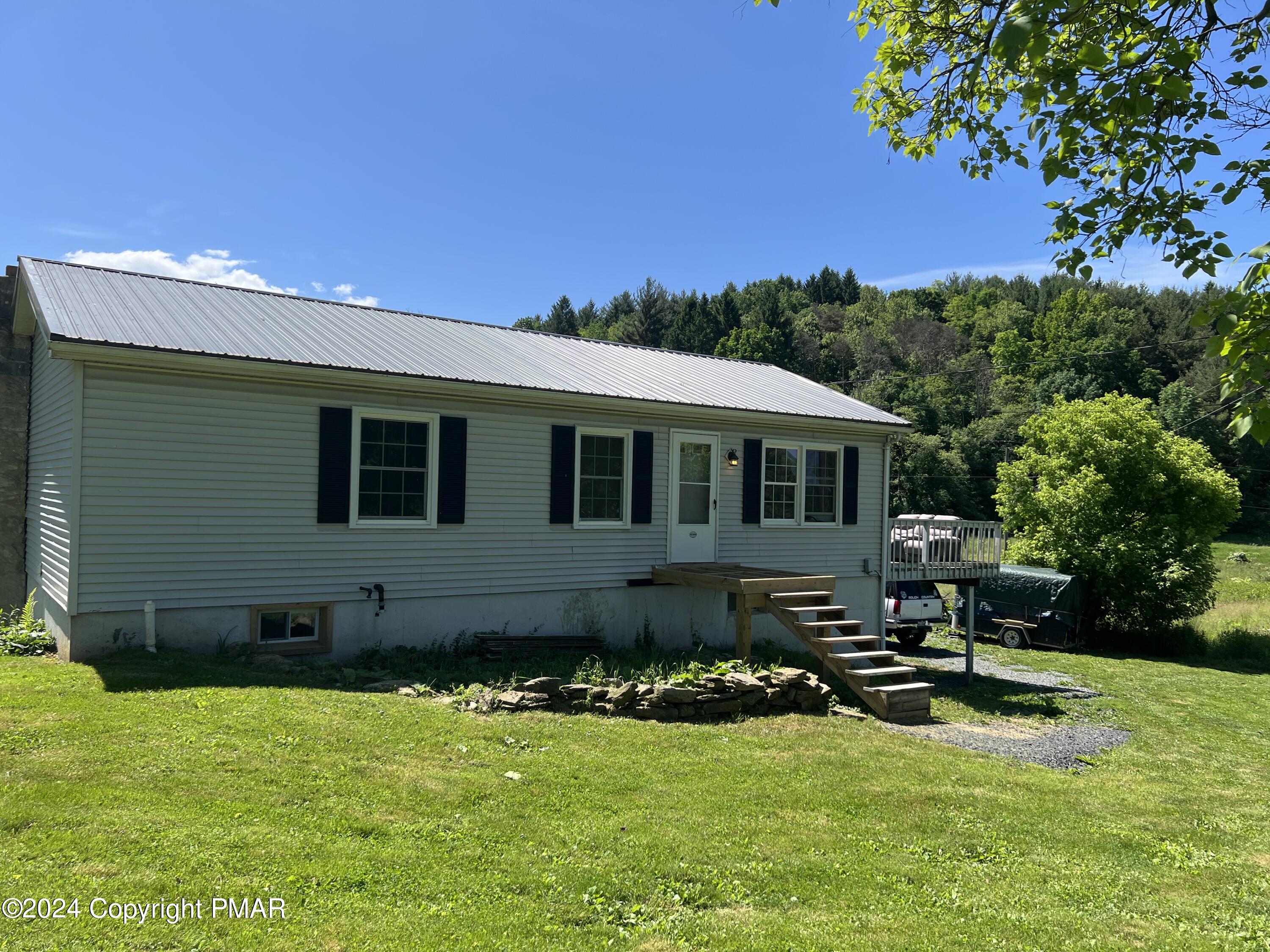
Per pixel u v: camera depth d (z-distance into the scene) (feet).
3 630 33.58
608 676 32.96
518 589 37.96
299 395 32.07
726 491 45.19
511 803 19.20
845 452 50.06
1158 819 23.61
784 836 19.02
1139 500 75.92
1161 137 17.81
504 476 37.52
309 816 16.90
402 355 35.96
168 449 29.32
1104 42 18.53
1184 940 15.47
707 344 238.27
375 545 33.96
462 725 24.66
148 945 11.79
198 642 30.01
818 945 13.94
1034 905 16.61
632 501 41.60
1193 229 17.34
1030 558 79.41
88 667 26.22
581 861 16.47
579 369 42.73
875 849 18.95
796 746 27.17
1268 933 16.05
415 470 35.14
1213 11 17.78
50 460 33.91
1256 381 13.76
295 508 32.04
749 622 37.47
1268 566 139.74
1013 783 25.77
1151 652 75.56
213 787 17.62
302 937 12.49
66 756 18.22
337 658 33.04
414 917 13.52
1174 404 168.86
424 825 17.34
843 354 241.14
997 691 46.93
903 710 34.27
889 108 24.67
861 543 50.88
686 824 19.16
